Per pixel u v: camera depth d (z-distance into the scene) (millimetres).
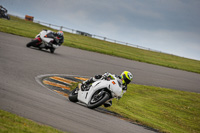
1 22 135250
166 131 32688
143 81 73812
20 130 15523
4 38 82000
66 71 58375
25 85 35656
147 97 56812
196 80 100062
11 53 59688
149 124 34031
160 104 53438
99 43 171625
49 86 41750
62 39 76062
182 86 81312
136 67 96812
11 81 35531
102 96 30516
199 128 42500
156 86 71312
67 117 23125
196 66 162000
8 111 20016
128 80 31672
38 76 46062
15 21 177500
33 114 21000
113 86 30000
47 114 22188
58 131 17562
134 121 33688
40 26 193375
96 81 31359
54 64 61594
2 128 14969
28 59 58250
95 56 99438
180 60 182500
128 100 50000
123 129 25172
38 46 75625
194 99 65312
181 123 42906
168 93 65625
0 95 24875
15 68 46375
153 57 160625
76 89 34469
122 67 87938
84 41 158000
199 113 53250
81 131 19734
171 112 49031
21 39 90625
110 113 34125
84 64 74000
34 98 27844
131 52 159500
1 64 46438
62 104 29047
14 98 25141
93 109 32094
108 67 80312
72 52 94500
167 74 98812
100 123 24688
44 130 16844
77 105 31375
